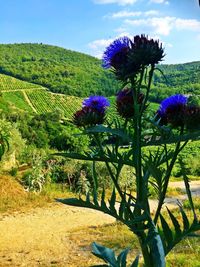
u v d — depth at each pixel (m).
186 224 2.57
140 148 2.66
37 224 18.61
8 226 18.19
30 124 70.12
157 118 2.95
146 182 2.66
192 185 34.31
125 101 2.92
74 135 2.61
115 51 2.80
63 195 25.70
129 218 2.70
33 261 12.79
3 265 12.42
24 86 169.00
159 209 2.71
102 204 2.66
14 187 24.80
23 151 34.34
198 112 2.77
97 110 3.14
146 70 2.67
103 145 2.92
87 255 13.21
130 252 12.73
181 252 11.90
